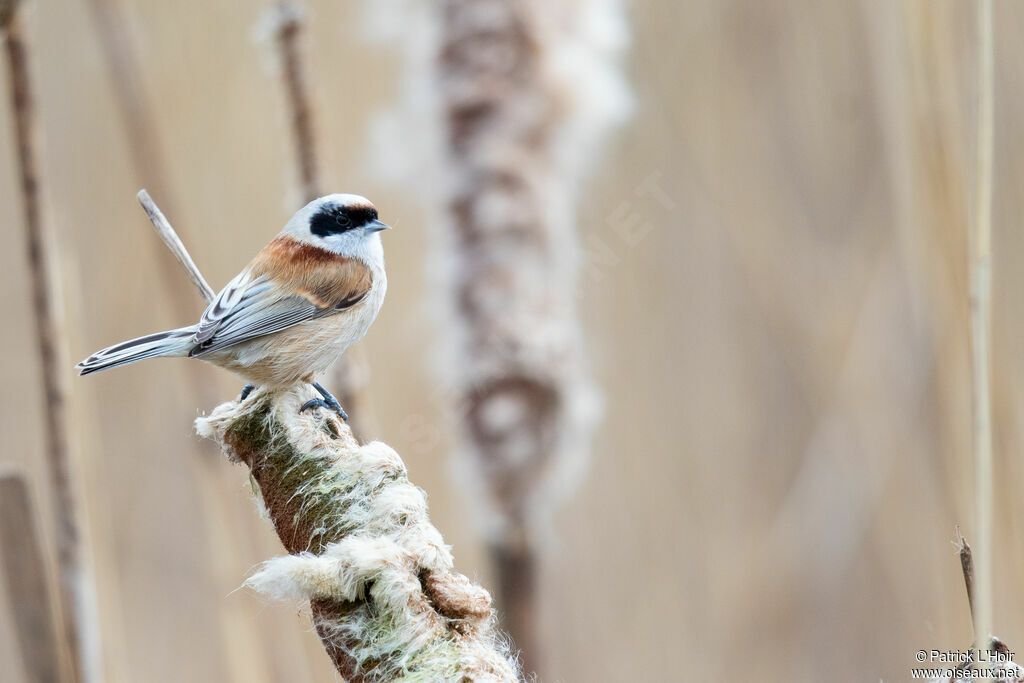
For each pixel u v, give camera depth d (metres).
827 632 11.26
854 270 12.02
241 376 7.57
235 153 11.23
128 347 6.87
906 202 8.12
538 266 8.20
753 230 12.22
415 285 10.52
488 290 8.09
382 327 10.54
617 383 12.30
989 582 5.11
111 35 9.02
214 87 11.30
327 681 8.59
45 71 11.63
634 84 12.09
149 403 11.62
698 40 12.34
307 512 4.50
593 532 12.00
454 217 8.23
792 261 12.20
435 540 4.29
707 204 12.26
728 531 12.12
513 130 8.17
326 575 4.02
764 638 11.35
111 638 8.01
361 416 8.09
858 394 11.45
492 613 4.29
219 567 8.62
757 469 12.35
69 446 7.44
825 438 11.54
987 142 5.78
